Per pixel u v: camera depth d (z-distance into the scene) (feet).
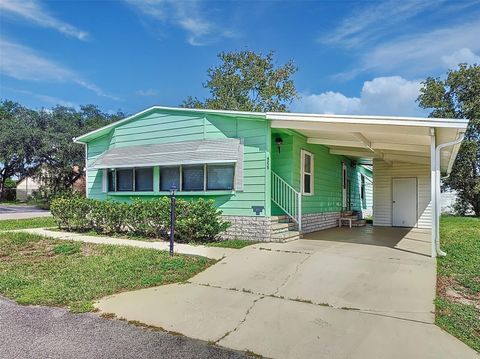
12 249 28.48
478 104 66.85
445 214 77.10
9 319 15.11
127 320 15.06
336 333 13.74
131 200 37.04
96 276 20.90
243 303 16.85
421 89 74.13
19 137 95.04
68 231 37.76
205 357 11.97
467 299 17.79
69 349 12.39
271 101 107.45
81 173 105.40
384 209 51.90
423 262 23.34
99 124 108.58
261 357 12.05
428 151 34.14
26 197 144.97
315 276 20.36
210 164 34.01
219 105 106.11
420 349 12.41
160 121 37.83
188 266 22.66
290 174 35.70
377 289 18.20
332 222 48.21
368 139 33.17
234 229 32.37
